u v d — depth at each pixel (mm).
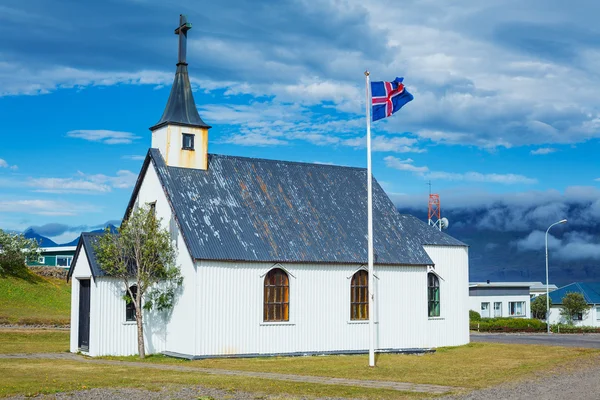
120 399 21594
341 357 37469
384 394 22953
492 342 49250
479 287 88562
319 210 41812
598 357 36625
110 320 37281
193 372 29266
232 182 40438
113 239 36156
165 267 37094
